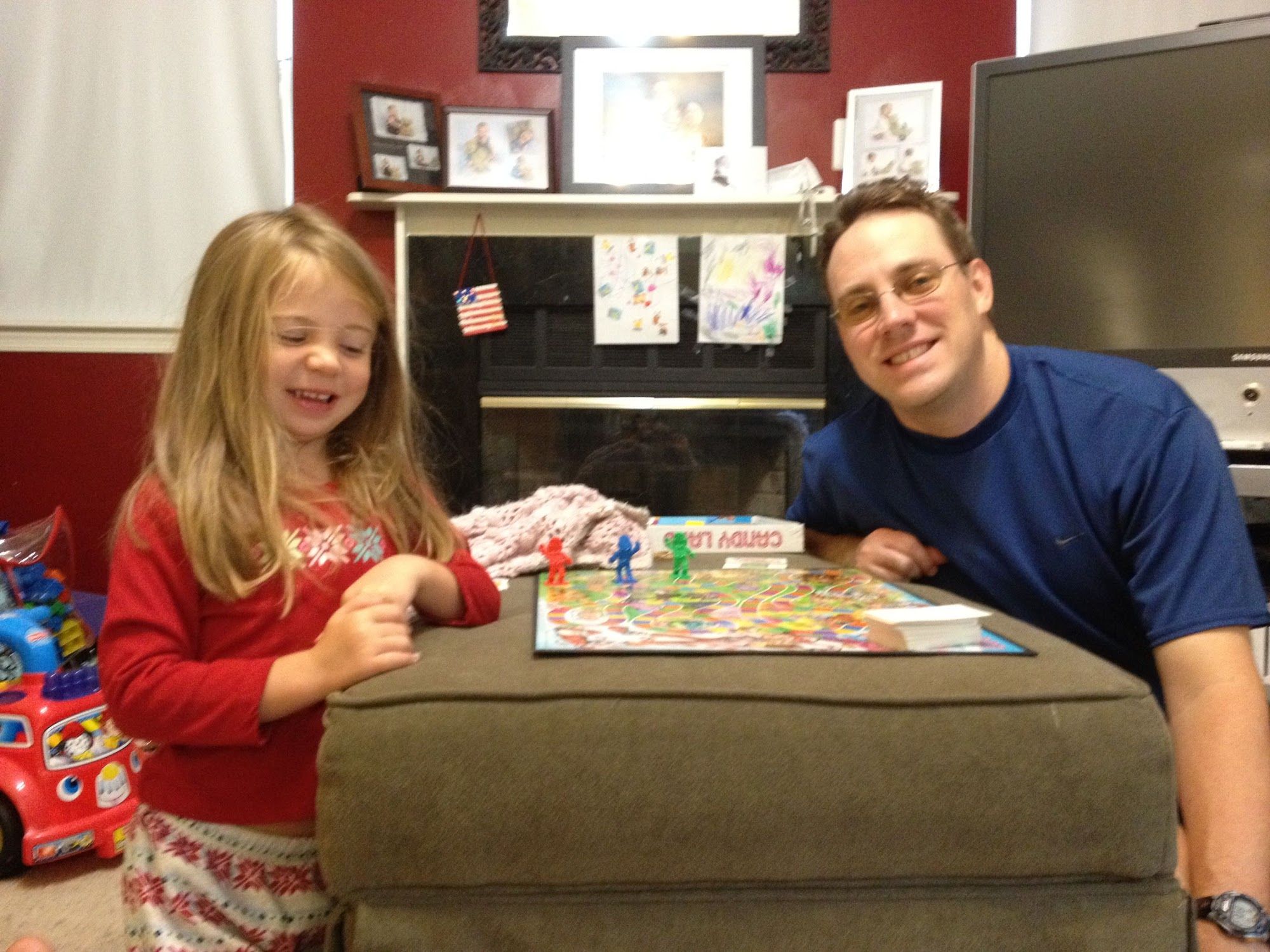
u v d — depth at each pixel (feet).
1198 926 2.43
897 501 3.82
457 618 2.89
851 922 2.03
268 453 2.86
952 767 1.99
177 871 2.65
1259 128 5.47
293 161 8.17
